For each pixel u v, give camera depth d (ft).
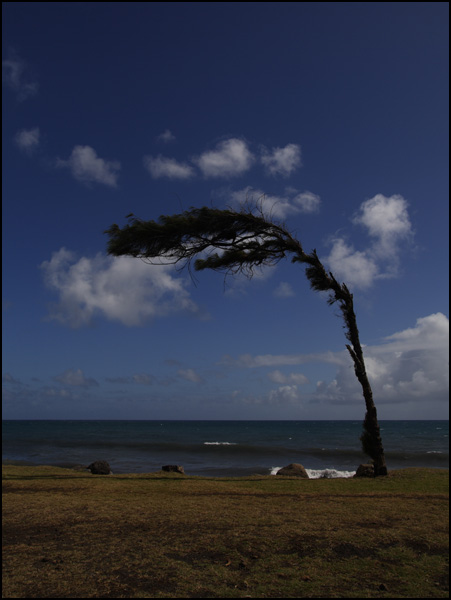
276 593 14.52
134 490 34.32
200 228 47.03
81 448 136.98
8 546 19.03
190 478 43.29
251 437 241.14
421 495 31.89
